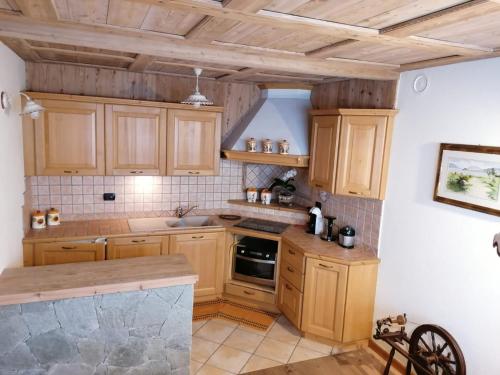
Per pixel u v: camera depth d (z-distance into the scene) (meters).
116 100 3.73
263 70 3.39
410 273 3.17
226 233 4.21
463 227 2.72
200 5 1.63
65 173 3.67
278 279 4.08
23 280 2.48
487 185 2.51
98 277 2.60
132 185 4.28
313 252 3.51
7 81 2.75
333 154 3.55
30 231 3.65
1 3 1.81
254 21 1.82
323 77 3.74
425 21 1.73
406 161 3.18
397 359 3.31
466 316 2.72
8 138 2.76
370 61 2.84
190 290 2.78
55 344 2.48
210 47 2.54
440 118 2.88
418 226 3.09
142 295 2.65
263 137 4.15
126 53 2.97
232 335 3.70
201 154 4.19
